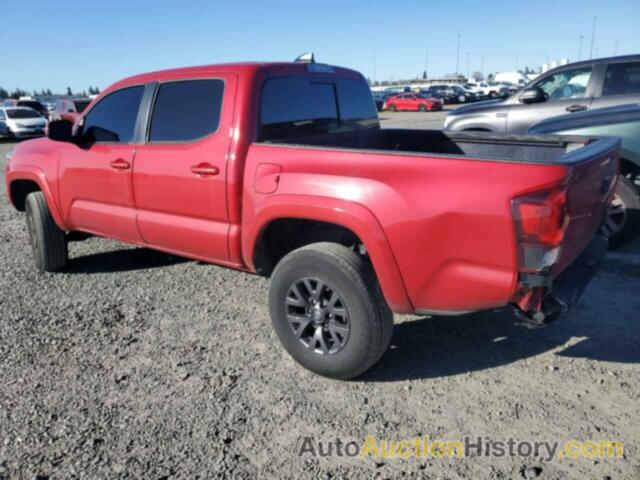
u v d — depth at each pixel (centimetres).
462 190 275
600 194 319
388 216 292
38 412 314
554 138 397
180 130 403
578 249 306
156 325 425
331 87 445
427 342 387
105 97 467
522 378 337
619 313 417
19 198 582
